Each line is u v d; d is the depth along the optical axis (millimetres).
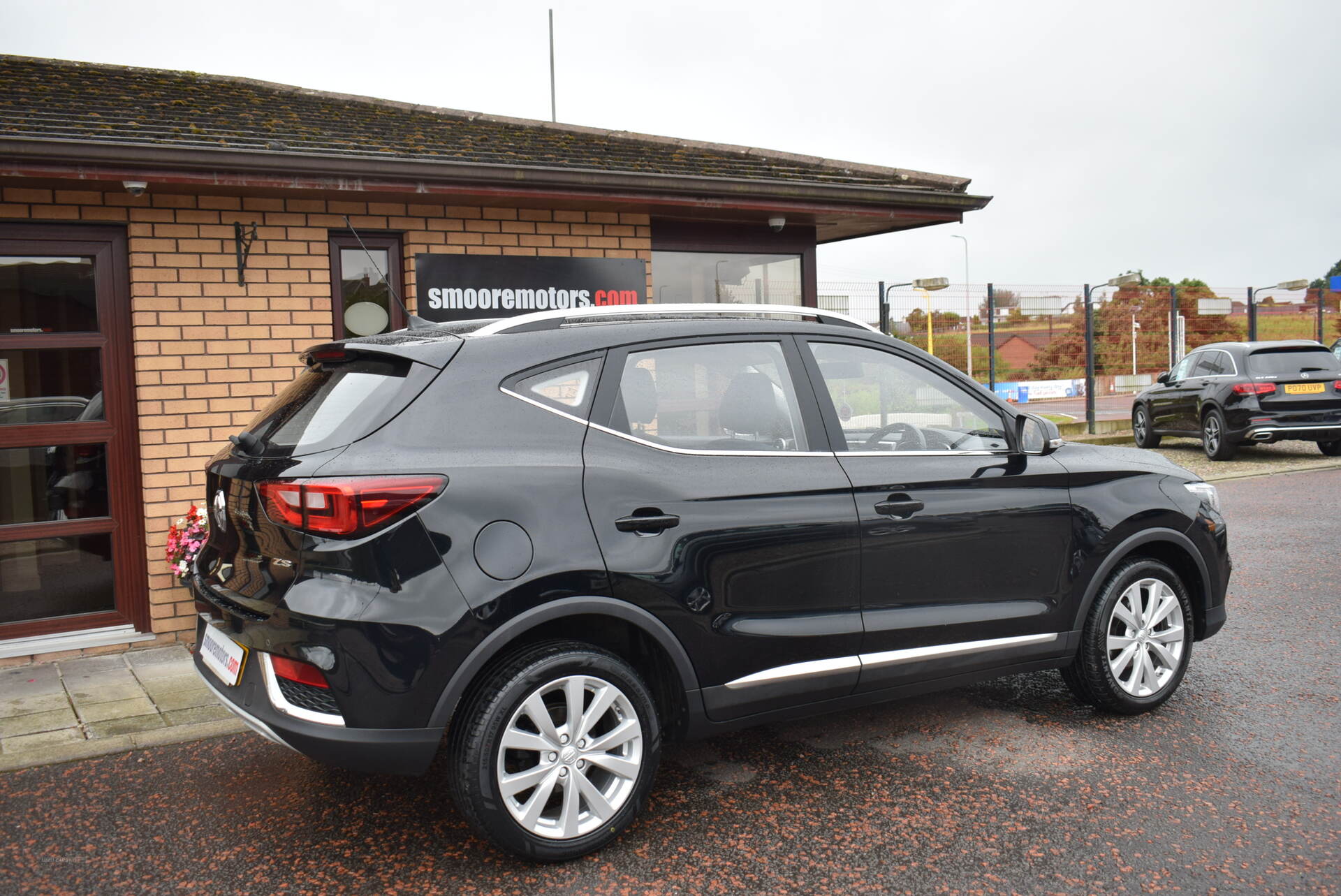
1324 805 3596
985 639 4121
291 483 3070
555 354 3475
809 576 3711
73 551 6148
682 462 3570
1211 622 4746
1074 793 3740
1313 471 13195
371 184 6352
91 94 7082
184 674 5570
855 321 4188
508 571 3174
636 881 3184
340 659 3000
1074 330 17062
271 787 3996
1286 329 19500
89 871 3316
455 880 3211
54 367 6086
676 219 8211
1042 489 4262
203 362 6336
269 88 8477
